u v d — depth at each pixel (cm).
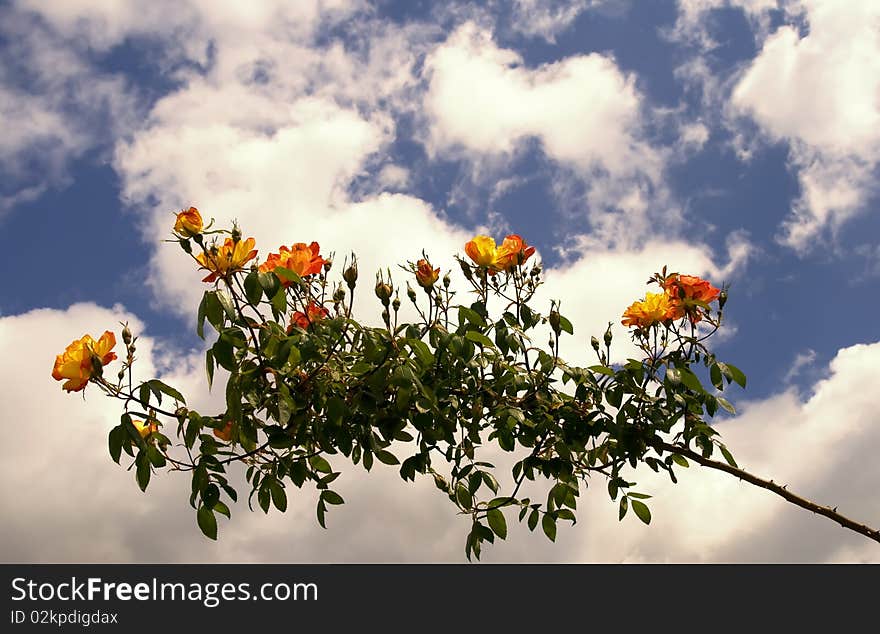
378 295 273
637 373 296
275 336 252
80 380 241
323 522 286
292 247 282
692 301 299
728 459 305
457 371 286
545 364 292
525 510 293
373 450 282
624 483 302
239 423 248
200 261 251
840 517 303
